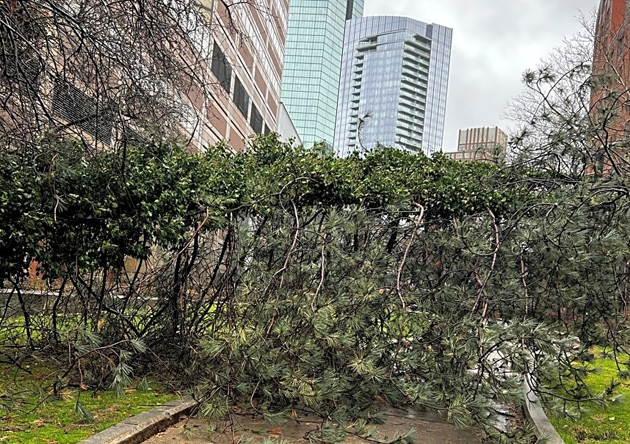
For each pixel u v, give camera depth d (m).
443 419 5.64
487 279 5.28
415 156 8.41
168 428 4.76
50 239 5.68
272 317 4.79
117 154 5.77
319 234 5.55
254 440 4.48
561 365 5.25
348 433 4.56
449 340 4.66
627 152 6.88
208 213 5.88
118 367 4.80
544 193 7.23
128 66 5.39
